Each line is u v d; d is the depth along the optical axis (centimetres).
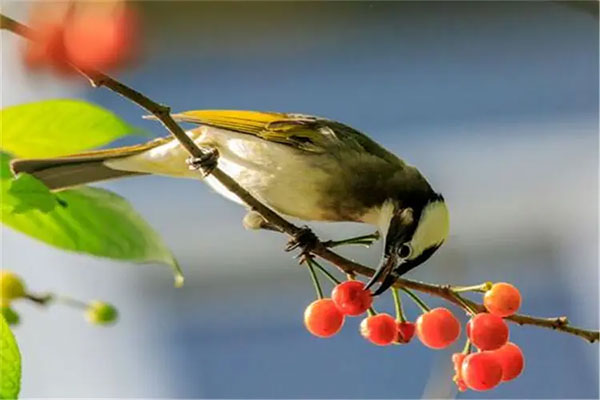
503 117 1150
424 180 631
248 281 1112
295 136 603
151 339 1081
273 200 611
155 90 1114
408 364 1096
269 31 1146
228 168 602
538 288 1077
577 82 1157
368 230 998
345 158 608
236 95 1134
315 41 1155
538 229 1084
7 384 334
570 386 1055
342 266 480
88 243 421
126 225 425
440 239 621
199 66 1130
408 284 458
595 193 1100
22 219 415
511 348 461
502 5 1175
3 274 453
